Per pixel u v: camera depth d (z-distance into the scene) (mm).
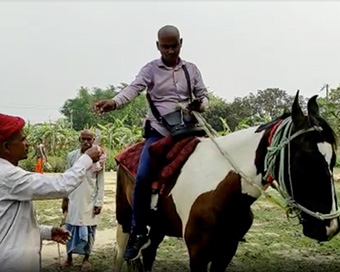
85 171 2682
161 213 4051
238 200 3605
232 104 32219
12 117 2623
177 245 7348
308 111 3305
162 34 4008
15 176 2518
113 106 3947
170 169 3885
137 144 4598
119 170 4742
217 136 4047
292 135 3273
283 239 7719
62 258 6512
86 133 5762
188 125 4090
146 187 4020
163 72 4102
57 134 25656
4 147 2586
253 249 7059
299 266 6184
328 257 6645
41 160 20781
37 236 2674
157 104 4148
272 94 37688
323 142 3158
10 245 2498
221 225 3613
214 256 3809
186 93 4152
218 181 3631
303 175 3184
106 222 9414
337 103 18422
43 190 2545
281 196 3467
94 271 5914
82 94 54812
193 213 3650
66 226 5879
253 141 3600
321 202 3168
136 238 4145
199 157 3830
